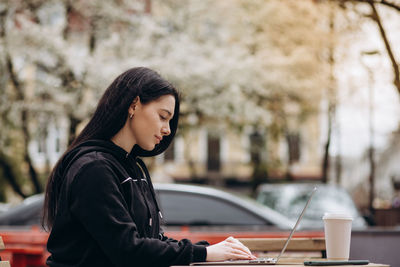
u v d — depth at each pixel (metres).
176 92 2.71
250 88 18.38
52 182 2.55
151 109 2.60
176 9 19.27
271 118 19.47
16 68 17.34
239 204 7.14
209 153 38.06
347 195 10.28
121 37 17.84
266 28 17.05
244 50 18.38
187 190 7.20
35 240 5.95
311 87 17.66
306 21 13.36
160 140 2.84
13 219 6.77
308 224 9.45
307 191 10.34
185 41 18.33
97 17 17.84
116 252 2.29
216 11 19.05
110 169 2.42
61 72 16.77
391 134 18.94
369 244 5.93
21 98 17.12
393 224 9.20
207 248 2.44
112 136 2.62
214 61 17.88
